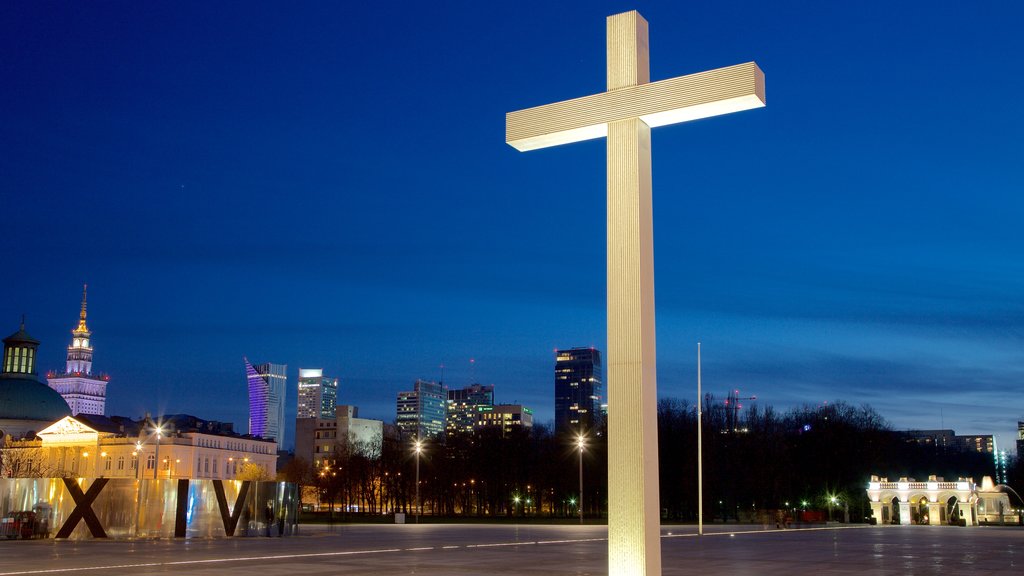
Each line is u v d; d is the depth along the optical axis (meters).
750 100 21.38
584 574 31.89
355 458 162.88
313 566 35.09
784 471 133.88
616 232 22.36
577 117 23.36
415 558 40.25
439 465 152.75
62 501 53.38
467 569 34.09
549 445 147.38
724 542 57.09
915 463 172.25
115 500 54.12
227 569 33.38
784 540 60.12
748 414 141.25
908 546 52.50
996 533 75.69
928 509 124.19
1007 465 186.00
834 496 138.12
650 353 22.03
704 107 21.81
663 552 45.94
